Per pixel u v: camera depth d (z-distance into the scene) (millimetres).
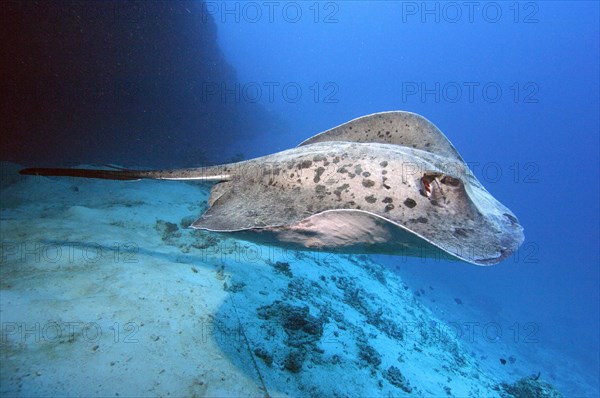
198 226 2895
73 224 5719
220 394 2963
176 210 8000
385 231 2537
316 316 5219
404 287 12250
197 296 4285
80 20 13906
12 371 2570
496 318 21312
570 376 15742
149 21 16594
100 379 2717
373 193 2754
